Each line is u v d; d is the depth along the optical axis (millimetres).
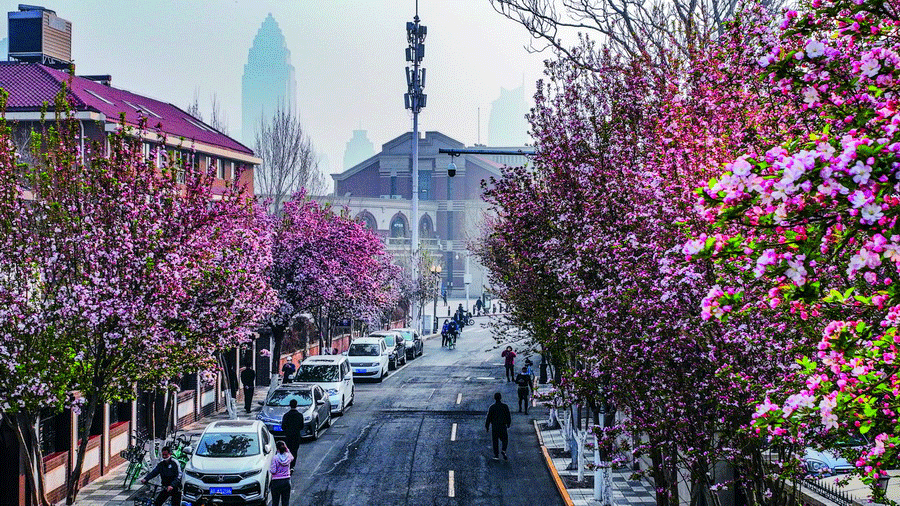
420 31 63688
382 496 21922
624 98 15508
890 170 4824
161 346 19047
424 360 55000
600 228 14695
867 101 6090
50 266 17797
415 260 66688
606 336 13117
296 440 25078
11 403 16797
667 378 12180
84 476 23250
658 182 11266
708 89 10820
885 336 6184
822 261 5453
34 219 18391
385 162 121875
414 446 28359
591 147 17641
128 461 26172
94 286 17641
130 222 18875
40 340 17172
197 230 20406
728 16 15773
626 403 14031
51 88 39250
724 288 8305
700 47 12422
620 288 12797
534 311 21141
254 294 22562
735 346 10680
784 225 5289
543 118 18016
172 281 18453
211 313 20109
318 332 49000
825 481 14375
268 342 43688
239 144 54844
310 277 36094
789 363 10391
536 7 17781
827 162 4871
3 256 17328
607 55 17234
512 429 31938
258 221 34562
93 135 37281
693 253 5555
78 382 18203
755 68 8641
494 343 66250
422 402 37844
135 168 19844
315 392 30672
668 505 16500
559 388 15328
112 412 25781
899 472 14922
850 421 6688
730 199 5191
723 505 16609
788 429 6953
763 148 9641
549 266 17859
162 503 19969
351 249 38312
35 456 18812
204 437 21812
